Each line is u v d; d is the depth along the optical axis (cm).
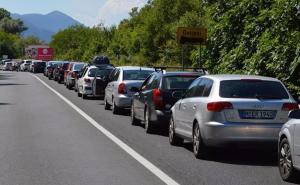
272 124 1223
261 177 1080
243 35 2238
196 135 1302
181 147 1471
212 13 2612
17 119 2164
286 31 1859
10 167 1166
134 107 1969
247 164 1226
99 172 1116
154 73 1833
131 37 6738
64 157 1291
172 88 1692
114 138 1633
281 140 1076
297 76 1819
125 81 2355
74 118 2223
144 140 1599
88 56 8744
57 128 1872
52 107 2762
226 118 1228
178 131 1455
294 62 1764
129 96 2328
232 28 2455
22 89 4500
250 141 1216
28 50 15388
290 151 1024
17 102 3092
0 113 2423
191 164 1215
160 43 5469
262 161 1268
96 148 1434
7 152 1362
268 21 2125
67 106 2838
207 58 2617
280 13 1878
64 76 5275
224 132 1218
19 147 1442
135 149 1425
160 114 1675
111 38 8712
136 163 1221
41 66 9844
